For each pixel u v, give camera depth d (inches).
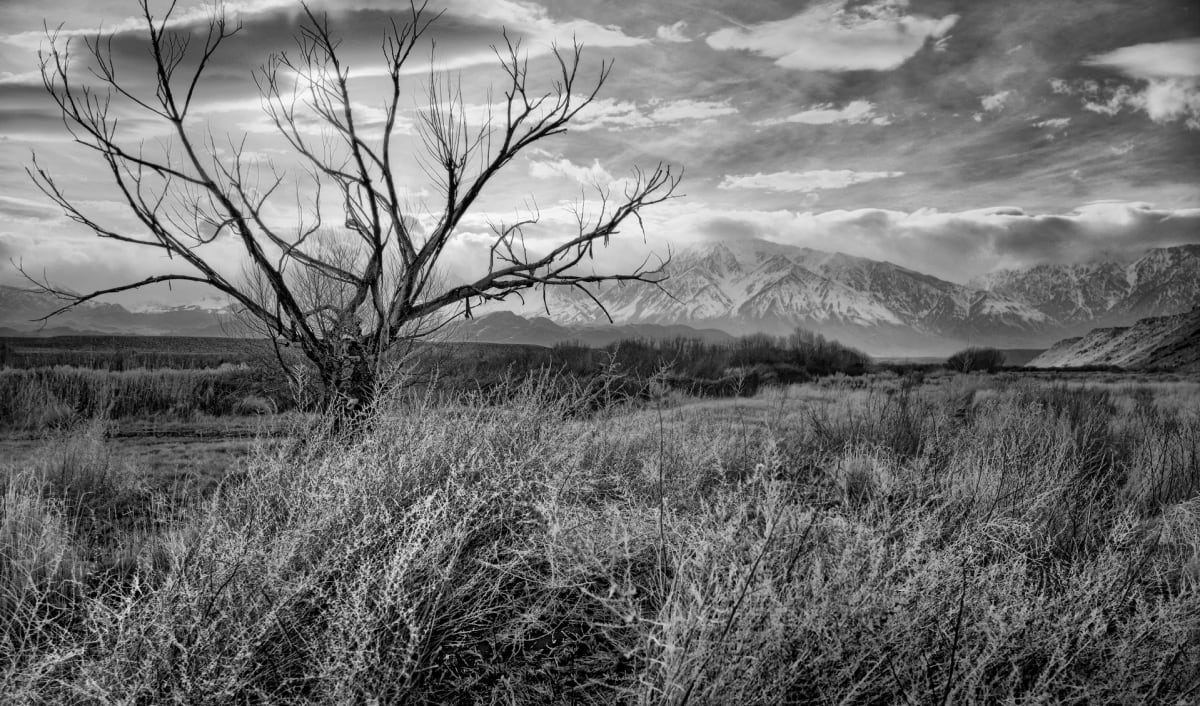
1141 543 141.1
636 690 85.9
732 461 203.6
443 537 108.4
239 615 99.3
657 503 144.2
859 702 92.7
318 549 115.3
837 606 94.4
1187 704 93.8
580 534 121.0
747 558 105.7
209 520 123.0
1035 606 109.5
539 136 200.8
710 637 86.4
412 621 92.4
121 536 173.5
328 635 93.0
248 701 89.5
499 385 193.5
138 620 95.0
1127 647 99.4
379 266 198.4
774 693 84.8
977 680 90.2
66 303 175.6
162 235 183.9
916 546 109.1
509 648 113.8
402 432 155.4
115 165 175.0
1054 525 165.5
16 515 165.8
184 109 175.2
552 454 161.0
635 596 111.7
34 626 115.3
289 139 194.2
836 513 138.5
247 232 185.9
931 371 1520.7
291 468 143.1
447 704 98.2
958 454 215.8
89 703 90.4
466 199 200.5
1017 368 1897.1
